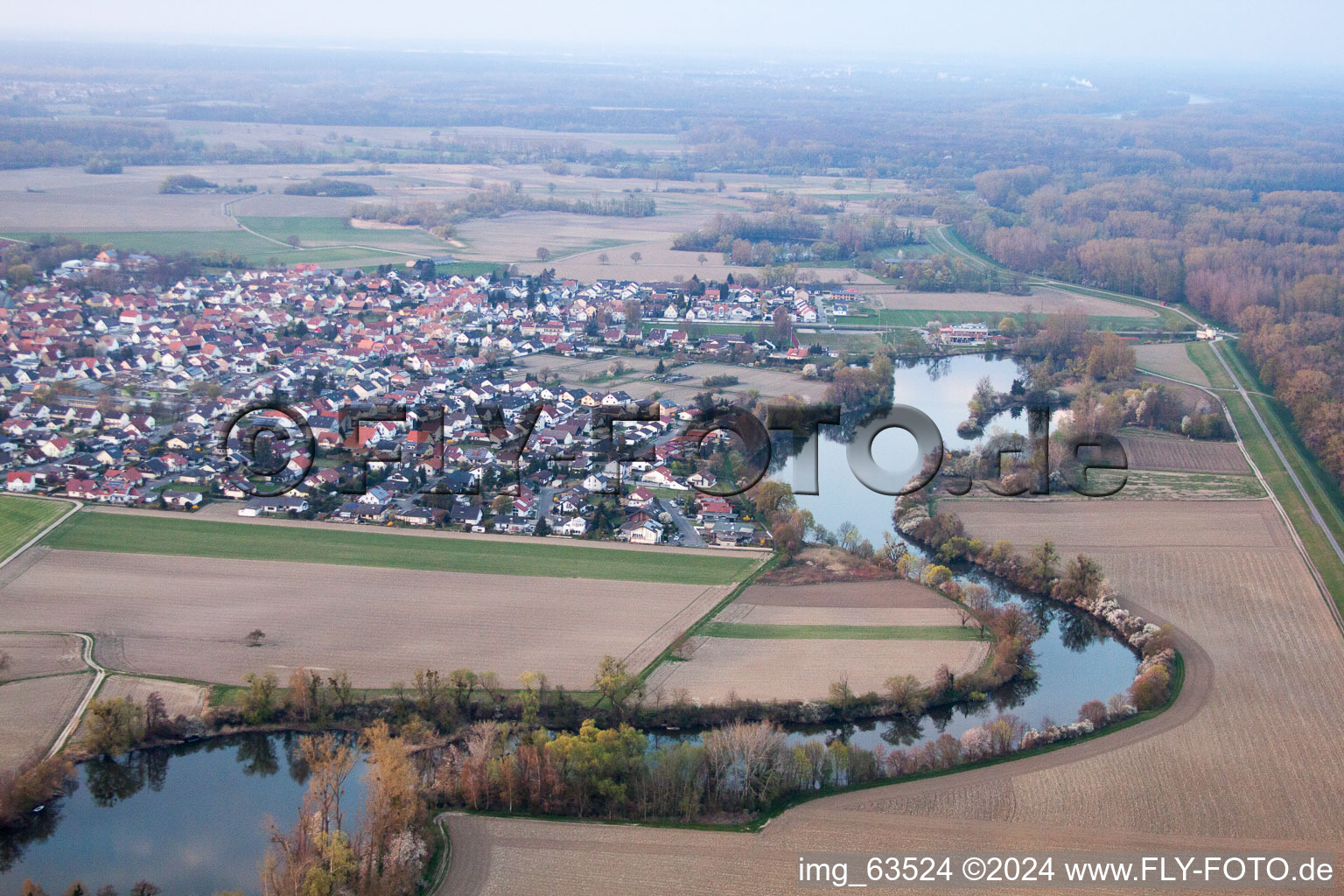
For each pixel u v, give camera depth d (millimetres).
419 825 152875
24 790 161375
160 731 177375
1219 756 178875
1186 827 160750
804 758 167375
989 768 174500
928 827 159500
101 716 173625
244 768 175875
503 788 161125
